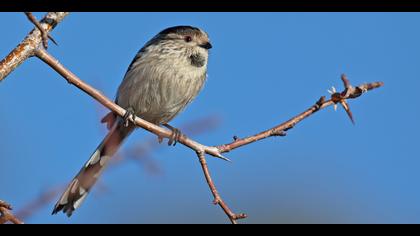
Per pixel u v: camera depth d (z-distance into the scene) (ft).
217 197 22.62
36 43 22.09
